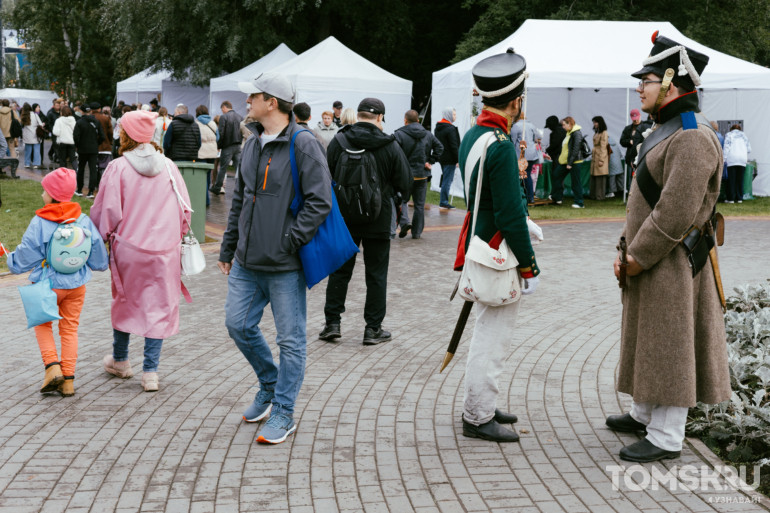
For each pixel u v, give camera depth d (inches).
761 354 201.5
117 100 1239.5
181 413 191.2
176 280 210.1
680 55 153.8
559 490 150.4
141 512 140.6
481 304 171.9
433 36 1078.4
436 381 216.5
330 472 158.2
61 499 145.5
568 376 220.2
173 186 209.8
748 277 372.8
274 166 169.8
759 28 976.3
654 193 157.8
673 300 155.6
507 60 165.9
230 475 156.5
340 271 254.1
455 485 152.6
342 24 1057.5
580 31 692.1
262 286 175.5
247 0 953.5
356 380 217.0
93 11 1316.4
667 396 156.6
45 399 200.2
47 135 1075.3
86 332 265.6
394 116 772.0
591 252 450.3
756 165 761.0
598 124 701.9
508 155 159.6
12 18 1614.2
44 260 199.5
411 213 602.2
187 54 1023.6
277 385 176.4
